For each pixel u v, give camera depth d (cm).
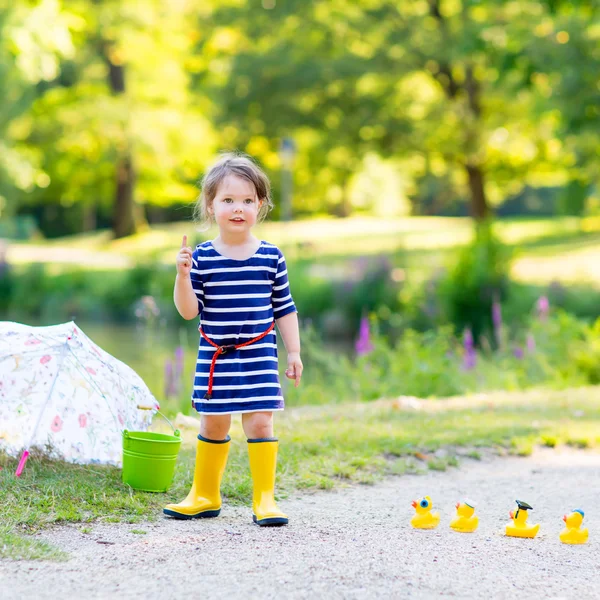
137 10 3195
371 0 2841
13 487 434
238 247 429
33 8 1836
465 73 2847
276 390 421
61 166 3616
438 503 480
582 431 688
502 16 2117
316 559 359
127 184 3781
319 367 1123
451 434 656
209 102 3650
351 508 461
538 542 405
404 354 1041
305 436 611
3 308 2675
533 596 324
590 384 1073
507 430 681
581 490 521
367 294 2058
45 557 345
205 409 419
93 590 312
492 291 1753
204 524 412
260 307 422
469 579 342
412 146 2927
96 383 484
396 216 5691
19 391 472
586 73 1753
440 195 5741
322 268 2461
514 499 497
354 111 2906
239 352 418
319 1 2844
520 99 2616
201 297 422
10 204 3453
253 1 2978
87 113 3334
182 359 844
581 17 1797
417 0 2827
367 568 349
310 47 2923
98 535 383
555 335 1131
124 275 2638
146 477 454
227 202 425
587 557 382
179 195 3981
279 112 2955
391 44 2752
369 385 956
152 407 493
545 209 5597
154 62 3481
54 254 3338
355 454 576
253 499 426
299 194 4953
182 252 408
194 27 3388
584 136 1848
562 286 1928
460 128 2820
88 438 477
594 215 3472
